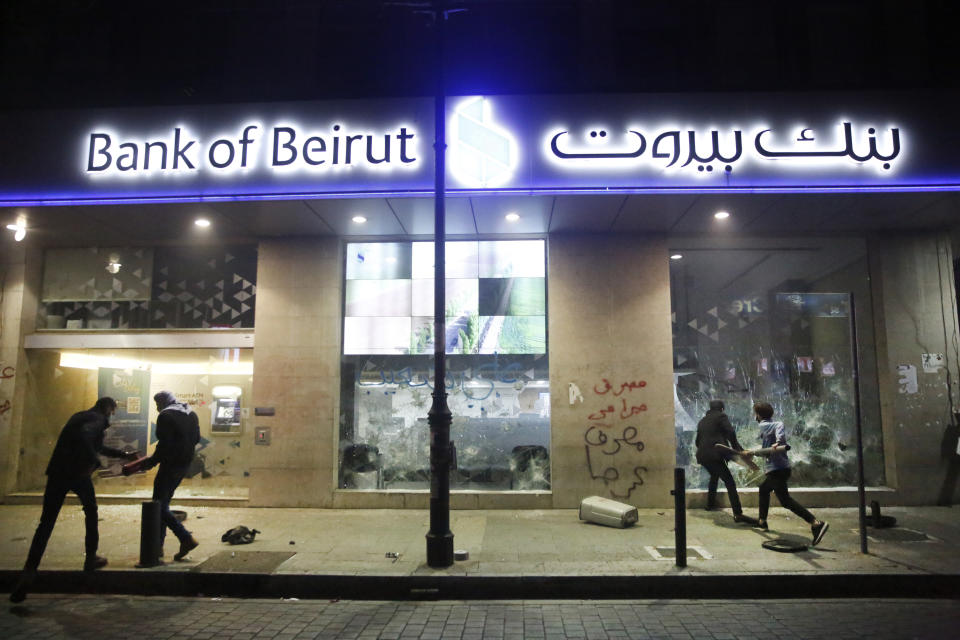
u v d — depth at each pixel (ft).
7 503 32.30
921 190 26.32
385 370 32.24
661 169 26.25
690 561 21.16
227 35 31.30
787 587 19.51
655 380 30.68
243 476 33.94
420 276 32.81
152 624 17.15
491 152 26.45
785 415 31.60
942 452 30.78
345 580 19.90
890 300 31.71
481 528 26.43
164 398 22.98
